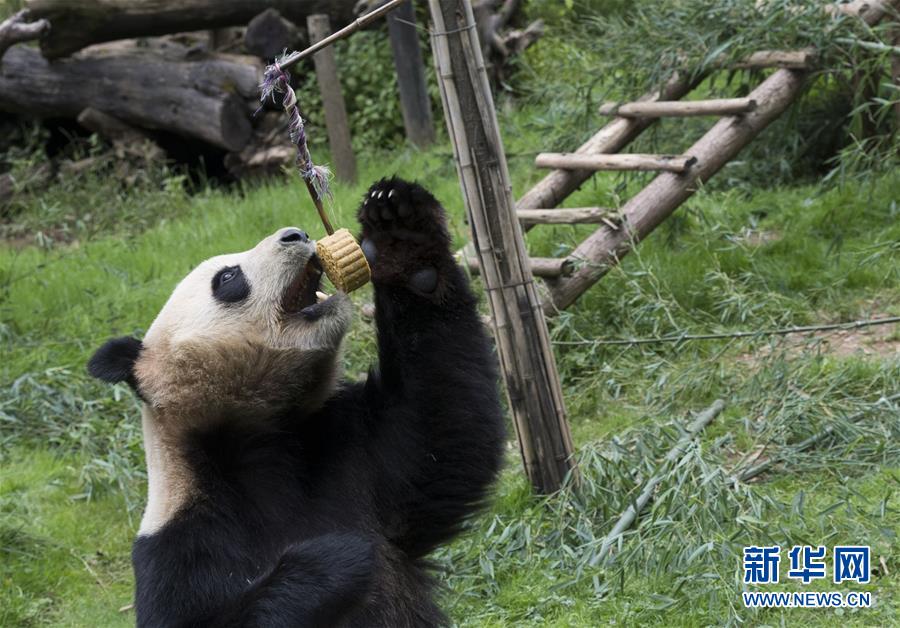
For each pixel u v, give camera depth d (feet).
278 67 23.95
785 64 45.88
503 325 33.50
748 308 41.83
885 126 50.98
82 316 51.88
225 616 19.53
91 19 68.13
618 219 42.65
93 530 37.73
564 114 58.54
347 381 24.38
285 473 22.30
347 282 21.75
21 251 63.72
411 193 22.99
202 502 21.40
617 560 30.04
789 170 52.24
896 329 41.14
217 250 57.06
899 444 33.42
